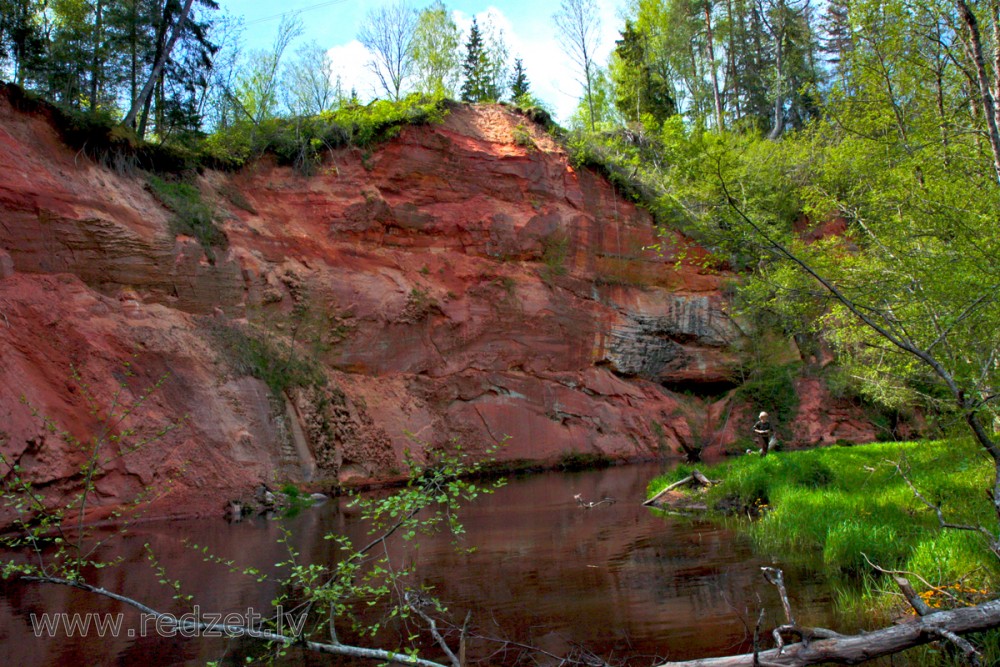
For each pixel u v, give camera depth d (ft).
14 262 53.16
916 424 81.61
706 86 166.71
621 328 105.50
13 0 75.36
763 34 148.15
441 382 85.05
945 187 33.83
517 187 100.94
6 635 20.76
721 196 25.38
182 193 71.97
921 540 27.35
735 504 44.06
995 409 27.22
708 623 21.33
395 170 91.25
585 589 25.64
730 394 112.27
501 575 28.14
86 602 24.35
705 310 113.39
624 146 120.16
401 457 73.77
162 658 18.80
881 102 40.34
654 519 42.29
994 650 17.93
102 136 65.36
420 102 98.78
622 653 18.92
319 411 67.26
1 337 46.50
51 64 76.84
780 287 27.55
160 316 59.98
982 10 32.48
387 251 87.71
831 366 112.78
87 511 43.86
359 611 23.35
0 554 33.65
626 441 98.22
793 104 152.25
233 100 91.35
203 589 26.16
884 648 15.53
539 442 90.02
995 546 18.95
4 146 55.83
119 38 79.10
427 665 15.24
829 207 45.57
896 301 29.17
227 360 61.36
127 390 50.83
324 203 84.89
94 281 58.44
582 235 104.63
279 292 73.56
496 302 93.40
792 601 23.47
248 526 43.32
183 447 51.44
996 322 26.09
